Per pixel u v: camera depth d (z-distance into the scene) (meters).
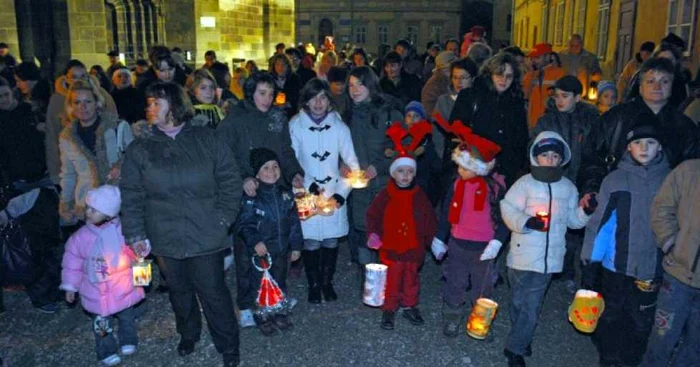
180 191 3.53
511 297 3.90
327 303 4.96
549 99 5.14
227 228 3.66
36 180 4.84
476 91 4.89
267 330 4.38
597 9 17.33
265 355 4.14
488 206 4.12
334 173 4.72
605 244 3.65
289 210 4.32
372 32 52.12
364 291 4.32
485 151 3.99
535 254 3.71
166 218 3.55
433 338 4.38
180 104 3.50
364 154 4.97
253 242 4.08
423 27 51.19
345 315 4.74
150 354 4.16
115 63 10.28
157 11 15.43
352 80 4.95
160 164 3.49
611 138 3.93
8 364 4.06
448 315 4.35
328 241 4.86
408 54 10.59
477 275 4.22
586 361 4.09
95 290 3.85
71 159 4.50
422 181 5.38
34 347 4.29
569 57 9.53
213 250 3.62
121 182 3.56
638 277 3.55
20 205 4.53
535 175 3.72
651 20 12.23
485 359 4.10
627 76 8.59
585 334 4.46
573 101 4.75
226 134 4.37
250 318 4.50
